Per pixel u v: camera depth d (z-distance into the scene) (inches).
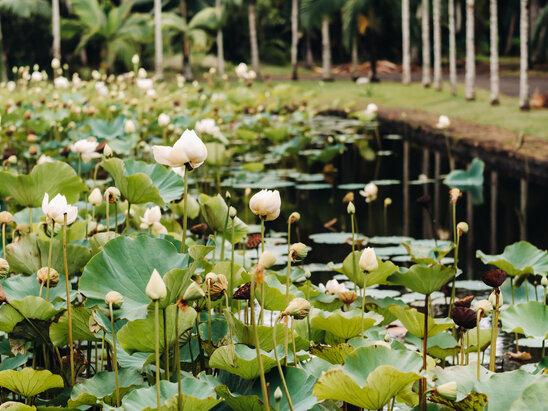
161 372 93.8
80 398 85.5
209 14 1024.2
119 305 81.7
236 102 480.4
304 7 968.9
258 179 343.3
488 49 1496.1
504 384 78.2
